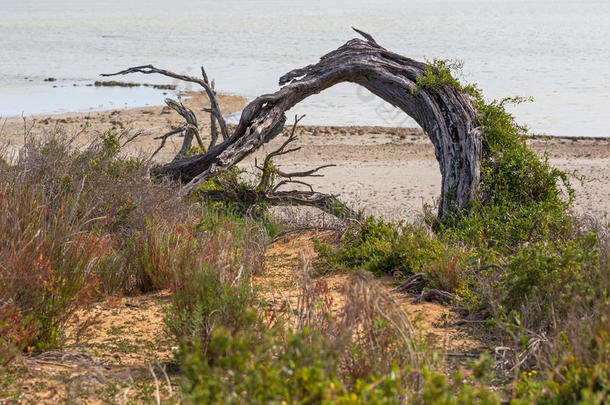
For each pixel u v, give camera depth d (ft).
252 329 16.15
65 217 22.54
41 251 18.75
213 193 43.39
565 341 15.58
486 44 227.40
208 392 11.17
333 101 124.06
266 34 278.26
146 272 24.71
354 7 545.03
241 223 37.29
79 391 15.01
